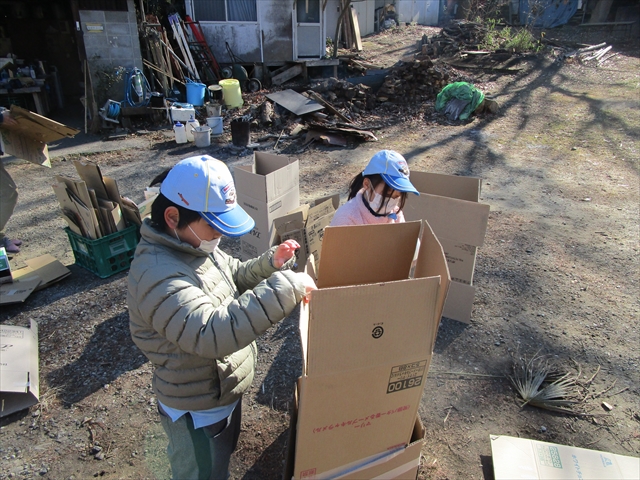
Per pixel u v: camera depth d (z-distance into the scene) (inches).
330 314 47.6
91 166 145.9
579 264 158.6
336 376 51.7
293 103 361.7
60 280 146.3
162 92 413.4
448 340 120.3
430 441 91.3
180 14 485.7
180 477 62.9
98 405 99.7
